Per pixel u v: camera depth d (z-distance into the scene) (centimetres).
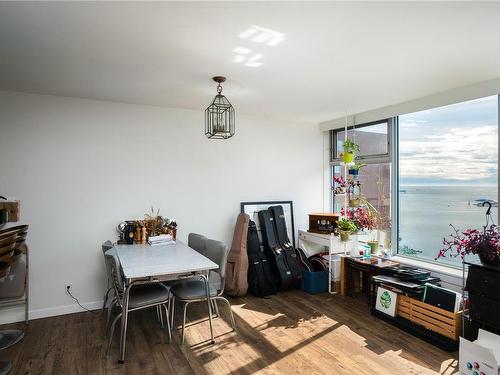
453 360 259
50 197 352
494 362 210
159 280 263
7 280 321
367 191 463
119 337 298
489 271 248
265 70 274
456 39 217
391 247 427
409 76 291
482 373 217
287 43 222
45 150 350
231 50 234
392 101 378
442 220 374
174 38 215
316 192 518
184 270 263
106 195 378
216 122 356
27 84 314
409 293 315
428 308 294
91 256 370
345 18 189
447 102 337
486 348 215
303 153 506
